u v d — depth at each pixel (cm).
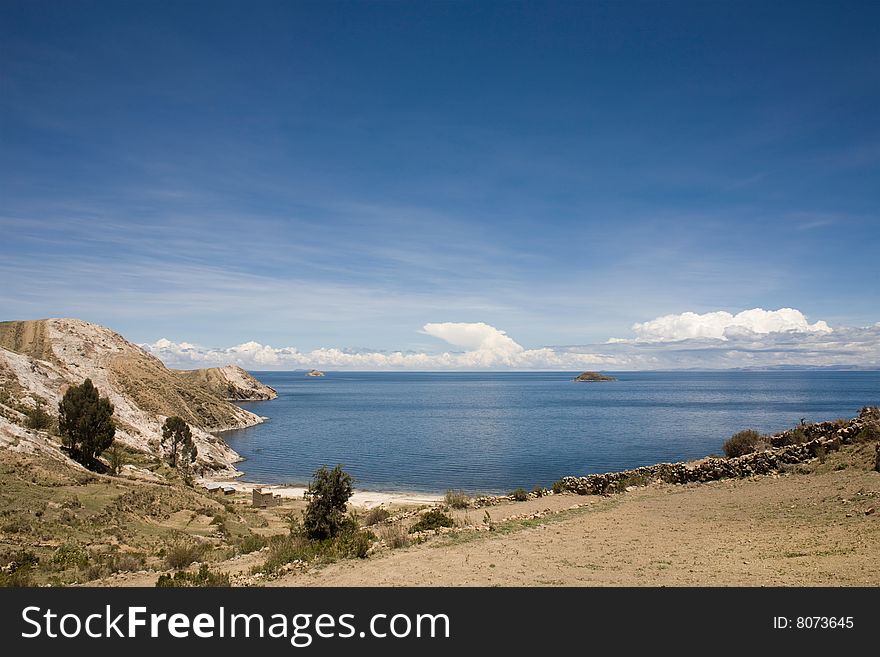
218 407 12700
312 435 11100
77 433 4688
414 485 5897
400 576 1387
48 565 2045
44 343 10600
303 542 2186
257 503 4706
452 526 2295
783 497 2252
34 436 4366
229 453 8294
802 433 3341
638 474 3562
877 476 2227
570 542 1736
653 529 1903
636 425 11669
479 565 1451
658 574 1270
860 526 1558
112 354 11556
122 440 6378
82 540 2569
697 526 1902
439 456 7956
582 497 3384
